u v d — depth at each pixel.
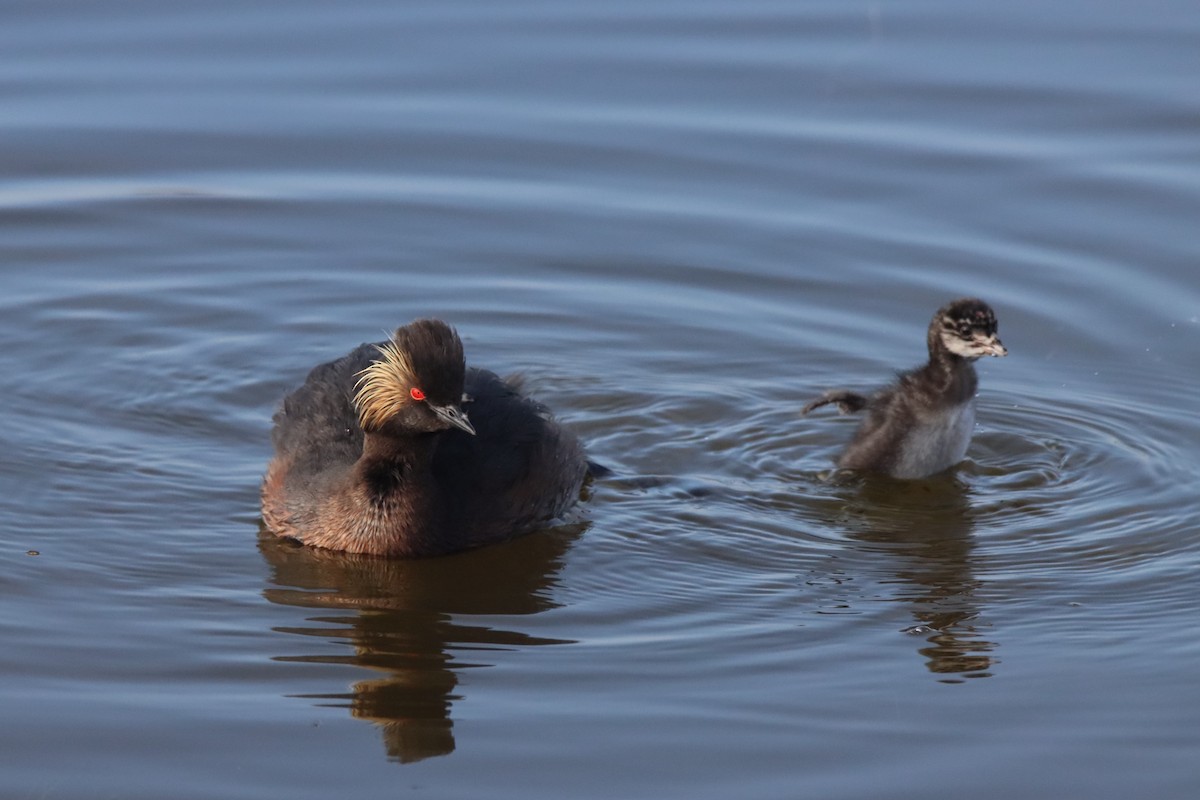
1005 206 20.78
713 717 11.64
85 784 10.68
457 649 12.62
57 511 14.73
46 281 19.53
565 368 18.08
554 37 24.55
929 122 22.45
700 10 25.19
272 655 12.45
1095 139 21.91
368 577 13.95
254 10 25.02
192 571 13.88
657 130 22.52
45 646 12.40
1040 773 10.98
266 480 14.95
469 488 14.59
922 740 11.38
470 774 10.90
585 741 11.30
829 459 16.52
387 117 22.80
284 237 20.58
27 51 23.73
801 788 10.79
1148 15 24.78
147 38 24.22
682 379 17.97
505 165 21.94
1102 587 13.73
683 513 15.29
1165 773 10.98
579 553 14.48
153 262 20.05
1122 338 18.44
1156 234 20.09
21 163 21.67
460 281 19.83
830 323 18.95
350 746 11.20
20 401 16.92
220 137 22.38
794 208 20.98
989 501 15.54
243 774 10.85
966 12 25.00
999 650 12.70
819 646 12.74
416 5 25.23
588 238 20.56
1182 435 16.64
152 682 11.97
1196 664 12.41
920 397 15.91
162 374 17.73
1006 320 18.78
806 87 23.28
